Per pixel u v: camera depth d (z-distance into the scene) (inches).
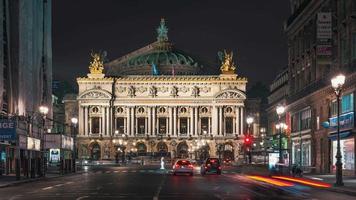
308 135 2893.7
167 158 7116.1
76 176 2561.5
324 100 2566.4
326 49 2335.1
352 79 2138.3
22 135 2370.8
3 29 2797.7
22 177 2196.1
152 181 2023.9
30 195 1295.5
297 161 3184.1
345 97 2273.6
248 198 1218.0
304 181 1902.1
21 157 2593.5
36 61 3326.8
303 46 3002.0
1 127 2172.7
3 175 2455.7
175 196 1258.6
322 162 2637.8
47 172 2807.6
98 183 1863.9
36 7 3334.2
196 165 5536.4
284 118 3747.5
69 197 1222.3
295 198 1233.4
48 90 3646.7
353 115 2144.4
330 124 2425.0
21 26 2935.5
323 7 2527.1
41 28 3449.8
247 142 3752.5
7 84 2844.5
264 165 2908.5
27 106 3019.2
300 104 3053.6
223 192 1409.9
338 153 1596.9
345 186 1568.7
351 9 2158.0
